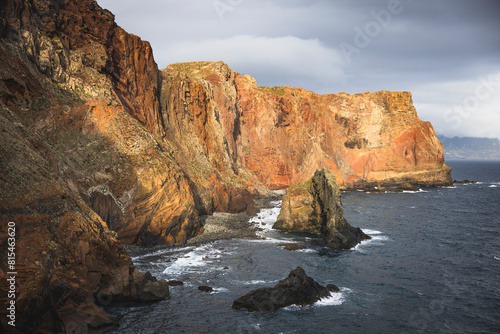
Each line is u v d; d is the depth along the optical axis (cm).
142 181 5062
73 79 5219
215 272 4269
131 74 6681
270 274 4262
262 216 7869
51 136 4525
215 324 3036
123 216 4872
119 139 5194
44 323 2602
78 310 2750
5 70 4166
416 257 5056
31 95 4500
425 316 3303
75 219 3177
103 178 4762
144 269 4250
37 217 2894
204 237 5806
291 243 5669
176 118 8094
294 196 6638
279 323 3102
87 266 3141
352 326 3092
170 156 6194
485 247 5597
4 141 3130
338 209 5841
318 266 4612
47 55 4859
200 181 7494
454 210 9006
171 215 5284
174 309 3269
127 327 2906
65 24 5494
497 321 3244
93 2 5903
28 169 3130
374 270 4500
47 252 2798
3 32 4325
